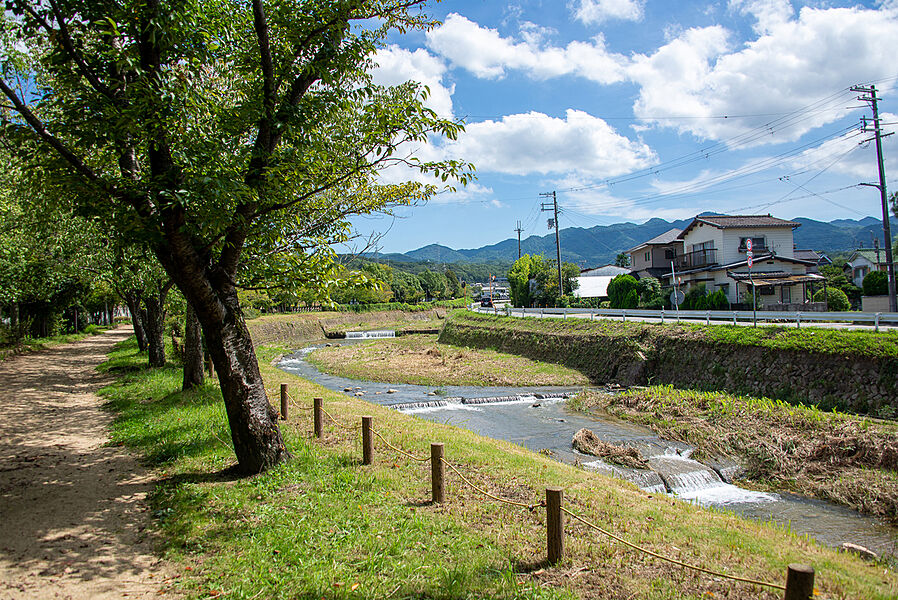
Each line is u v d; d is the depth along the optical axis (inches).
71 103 260.8
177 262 267.4
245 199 267.3
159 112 245.6
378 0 302.8
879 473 386.9
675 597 174.4
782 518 342.3
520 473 313.1
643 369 823.7
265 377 786.2
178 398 541.3
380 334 2285.9
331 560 200.4
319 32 285.9
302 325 2363.4
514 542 217.5
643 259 1893.5
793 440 454.6
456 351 1291.8
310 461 324.2
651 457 459.5
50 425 471.5
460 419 624.7
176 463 337.7
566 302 1774.1
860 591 181.8
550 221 1806.1
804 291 1235.2
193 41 280.8
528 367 997.2
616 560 202.2
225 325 297.6
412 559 200.2
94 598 177.9
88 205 254.8
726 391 683.4
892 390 528.1
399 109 288.0
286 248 352.5
